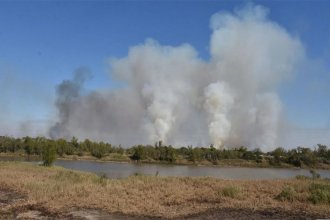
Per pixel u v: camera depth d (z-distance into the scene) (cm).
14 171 3522
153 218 1672
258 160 14762
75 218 1642
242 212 1753
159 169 9031
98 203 1939
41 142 13350
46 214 1717
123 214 1741
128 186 2483
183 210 1816
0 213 1728
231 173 8388
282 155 15112
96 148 14762
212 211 1784
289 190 2169
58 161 11762
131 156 15212
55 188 2356
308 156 14275
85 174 3375
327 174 9462
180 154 15825
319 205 1917
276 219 1609
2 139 14450
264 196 2164
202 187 2492
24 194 2234
